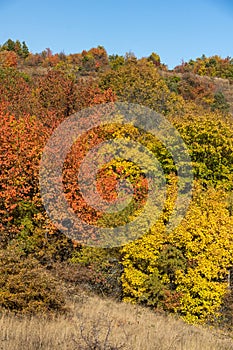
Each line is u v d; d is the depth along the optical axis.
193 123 29.17
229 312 16.88
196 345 11.23
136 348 9.48
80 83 45.81
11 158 19.84
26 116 26.12
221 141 28.19
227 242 16.16
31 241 18.45
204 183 27.33
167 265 16.53
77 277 17.45
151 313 15.80
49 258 18.27
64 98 34.75
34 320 10.89
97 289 18.09
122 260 17.97
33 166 19.95
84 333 10.09
